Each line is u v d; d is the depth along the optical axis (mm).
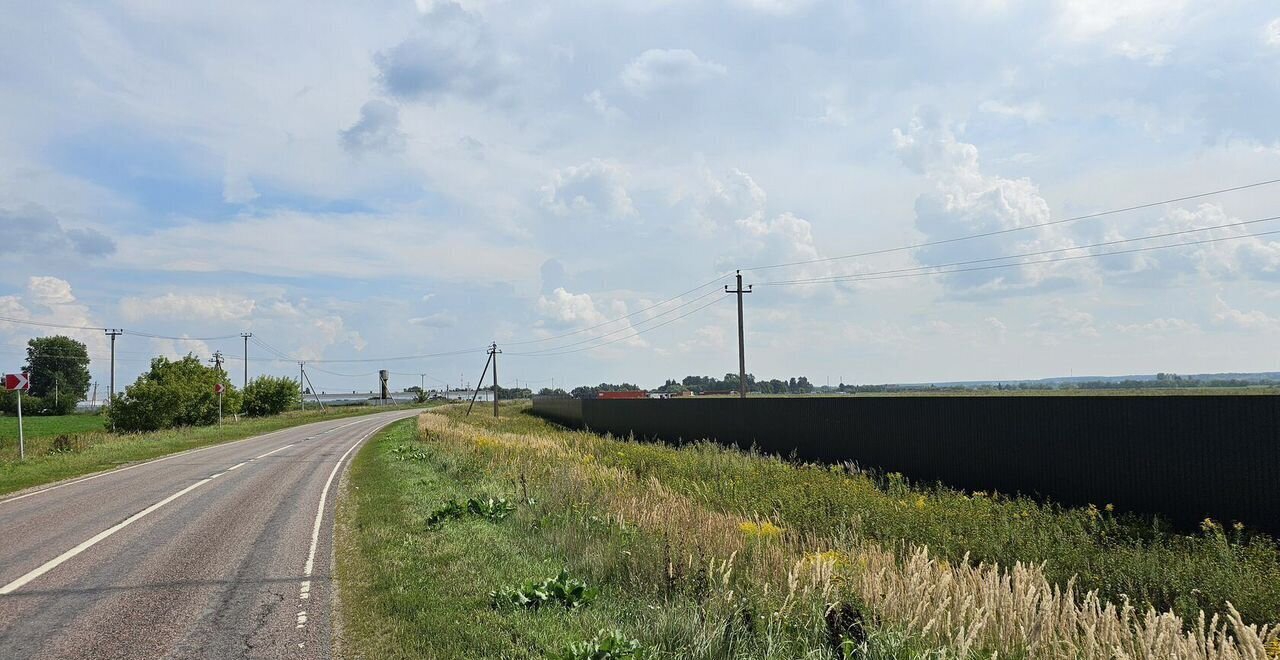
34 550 9094
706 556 7223
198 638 5809
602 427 40000
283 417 66125
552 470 15664
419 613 6195
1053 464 12391
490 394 178875
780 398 21062
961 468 14320
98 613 6469
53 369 109375
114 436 34250
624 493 11961
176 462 21875
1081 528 9703
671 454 21266
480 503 11531
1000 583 5961
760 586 6141
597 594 6695
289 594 7016
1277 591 6418
